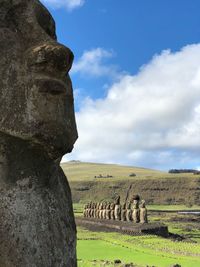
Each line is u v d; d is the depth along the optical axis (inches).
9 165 147.6
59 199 165.6
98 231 1275.8
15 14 157.1
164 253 767.1
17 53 150.7
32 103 148.0
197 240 1151.0
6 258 137.9
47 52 149.0
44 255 147.6
